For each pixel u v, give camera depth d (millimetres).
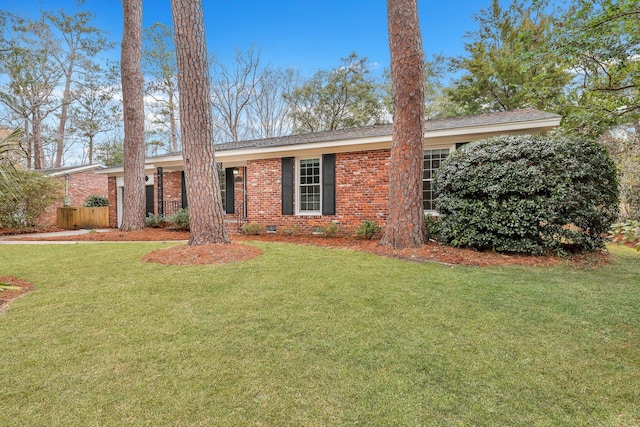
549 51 7070
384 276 4594
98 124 23219
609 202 5922
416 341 2645
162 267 5180
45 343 2621
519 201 5883
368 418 1758
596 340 2658
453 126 8125
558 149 5766
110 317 3162
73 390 2000
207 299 3674
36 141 21188
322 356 2414
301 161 10367
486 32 20328
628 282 4324
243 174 12016
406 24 6348
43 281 4484
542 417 1766
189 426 1694
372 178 9125
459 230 6496
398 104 6496
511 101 18016
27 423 1720
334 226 8977
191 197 6457
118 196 15180
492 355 2418
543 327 2906
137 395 1952
